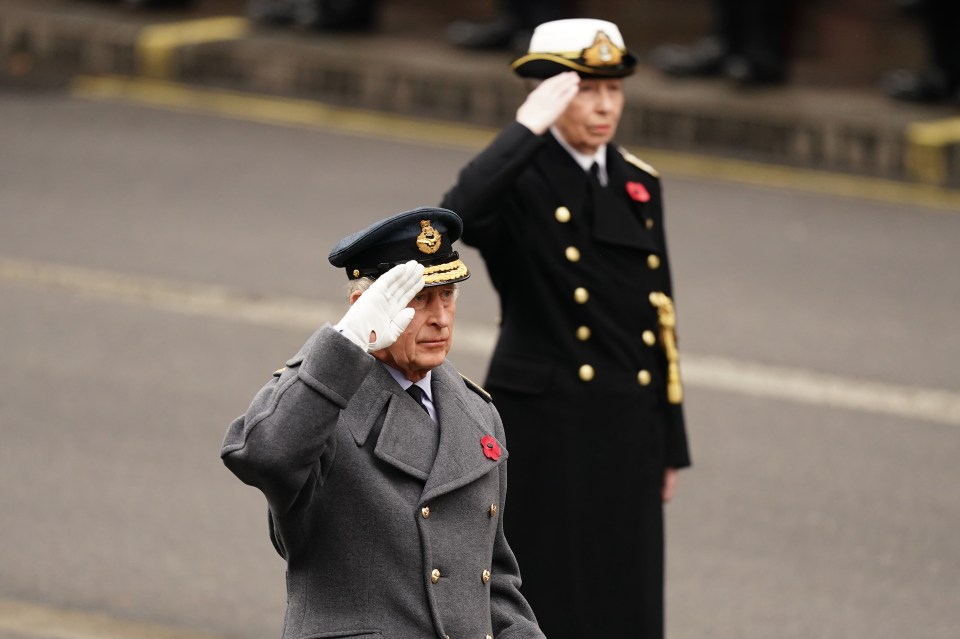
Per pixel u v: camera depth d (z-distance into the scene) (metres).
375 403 11.59
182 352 29.39
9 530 22.27
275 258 34.81
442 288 11.61
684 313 32.59
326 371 10.75
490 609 11.95
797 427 27.25
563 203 16.66
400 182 41.31
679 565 22.22
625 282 16.83
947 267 36.88
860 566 22.48
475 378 28.39
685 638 20.19
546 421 16.58
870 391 29.09
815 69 53.00
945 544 23.30
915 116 47.28
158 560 21.69
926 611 21.27
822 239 38.53
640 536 16.73
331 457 11.30
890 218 40.78
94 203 38.03
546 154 16.84
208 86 50.28
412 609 11.30
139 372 28.33
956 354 31.25
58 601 20.31
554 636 16.58
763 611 21.03
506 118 48.72
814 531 23.48
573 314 16.67
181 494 23.83
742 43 49.41
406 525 11.35
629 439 16.67
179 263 34.16
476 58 50.84
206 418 26.61
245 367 28.91
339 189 40.34
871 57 54.22
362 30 54.25
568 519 16.55
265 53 50.50
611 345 16.69
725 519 23.72
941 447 26.73
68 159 41.69
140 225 36.53
